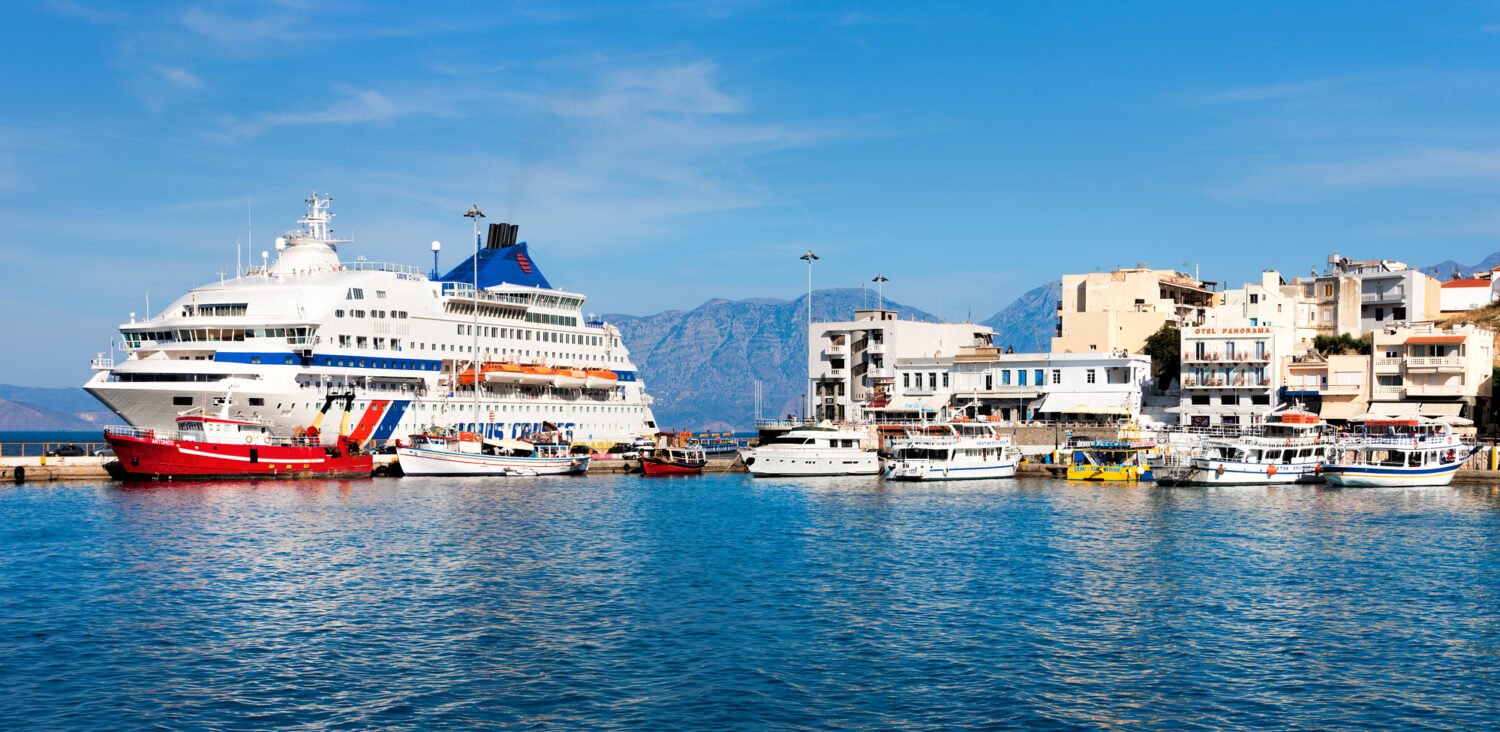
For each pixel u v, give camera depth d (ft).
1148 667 147.64
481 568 214.69
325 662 149.48
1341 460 385.09
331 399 407.44
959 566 218.18
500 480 418.10
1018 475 431.84
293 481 386.73
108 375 395.34
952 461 415.44
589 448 477.36
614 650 155.12
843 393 549.13
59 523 271.28
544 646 157.17
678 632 164.66
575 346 499.92
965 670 146.00
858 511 310.86
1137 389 472.85
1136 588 196.44
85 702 133.18
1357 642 159.43
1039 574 209.67
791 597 188.85
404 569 213.05
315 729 125.08
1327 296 542.16
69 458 405.18
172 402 387.75
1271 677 143.43
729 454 508.12
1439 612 177.37
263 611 177.17
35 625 167.53
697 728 125.18
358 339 420.36
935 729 124.88
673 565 219.00
